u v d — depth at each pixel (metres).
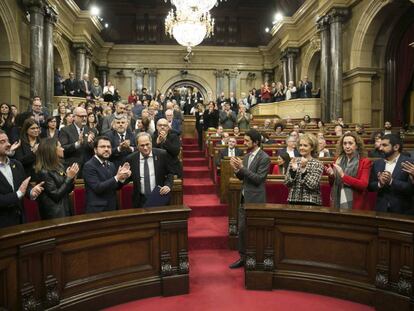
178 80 23.70
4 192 3.48
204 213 6.62
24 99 12.90
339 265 3.78
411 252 3.30
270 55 23.72
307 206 4.01
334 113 14.15
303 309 3.56
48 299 3.19
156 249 3.89
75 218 3.45
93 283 3.52
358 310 3.52
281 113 16.44
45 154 3.80
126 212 3.73
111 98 14.27
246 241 4.05
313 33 17.23
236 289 4.05
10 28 11.81
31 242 3.07
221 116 11.85
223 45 24.11
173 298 3.83
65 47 17.14
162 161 4.37
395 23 13.16
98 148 4.09
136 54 23.48
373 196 4.81
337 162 4.26
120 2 23.14
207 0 13.80
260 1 23.47
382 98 13.88
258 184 4.48
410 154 4.83
